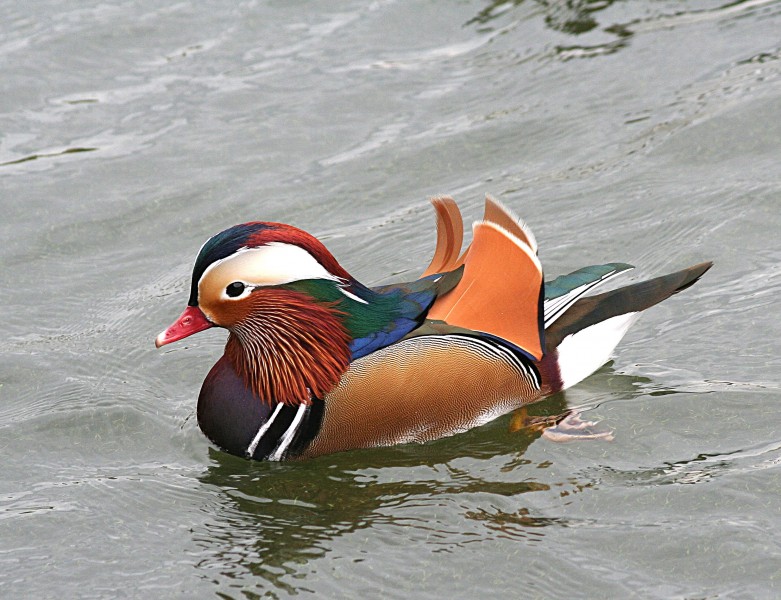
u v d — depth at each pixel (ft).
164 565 32.63
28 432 40.16
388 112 58.70
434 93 59.72
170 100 60.34
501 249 38.63
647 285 41.16
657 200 50.26
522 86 59.47
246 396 38.06
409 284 39.50
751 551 30.91
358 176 54.34
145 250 50.72
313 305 37.09
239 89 60.90
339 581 31.37
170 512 35.32
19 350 45.01
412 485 35.86
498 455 37.17
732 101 55.72
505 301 38.60
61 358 44.45
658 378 40.16
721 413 37.63
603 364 41.50
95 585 31.89
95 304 47.65
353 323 37.58
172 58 63.62
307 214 52.11
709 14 63.72
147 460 38.47
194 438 39.60
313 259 36.99
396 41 64.18
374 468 37.04
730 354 40.78
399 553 32.37
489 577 30.99
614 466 35.70
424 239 50.19
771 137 53.11
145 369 43.80
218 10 67.62
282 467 37.73
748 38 60.80
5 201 53.67
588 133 55.52
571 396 40.09
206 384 39.04
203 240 50.83
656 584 30.12
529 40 63.21
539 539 32.35
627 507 33.42
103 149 56.95
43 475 37.76
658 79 58.49
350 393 37.24
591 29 63.72
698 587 29.89
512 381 38.93
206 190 53.93
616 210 50.19
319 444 37.65
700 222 48.39
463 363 37.83
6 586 32.04
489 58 62.08
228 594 31.14
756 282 44.45
